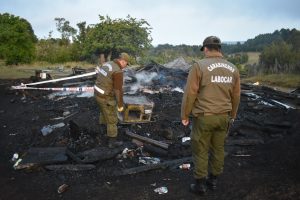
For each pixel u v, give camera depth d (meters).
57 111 9.16
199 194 4.40
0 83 14.59
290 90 15.38
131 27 26.97
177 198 4.38
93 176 5.16
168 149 6.16
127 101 7.22
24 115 9.16
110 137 6.08
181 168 5.36
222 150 4.29
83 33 28.83
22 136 7.23
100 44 26.02
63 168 5.38
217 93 3.96
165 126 7.32
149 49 28.38
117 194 4.55
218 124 4.00
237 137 6.87
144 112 7.20
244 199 4.25
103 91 5.84
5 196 4.59
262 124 7.58
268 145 6.41
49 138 6.91
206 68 3.93
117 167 5.48
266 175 4.99
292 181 4.66
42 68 21.38
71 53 28.39
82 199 4.45
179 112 8.46
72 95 11.27
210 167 4.39
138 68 13.23
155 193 4.54
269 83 18.05
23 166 5.41
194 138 4.12
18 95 12.22
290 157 5.67
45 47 28.28
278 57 24.41
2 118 8.98
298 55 24.38
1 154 6.26
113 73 5.76
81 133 6.71
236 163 5.55
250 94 11.06
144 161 5.67
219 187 4.64
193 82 3.95
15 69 20.50
